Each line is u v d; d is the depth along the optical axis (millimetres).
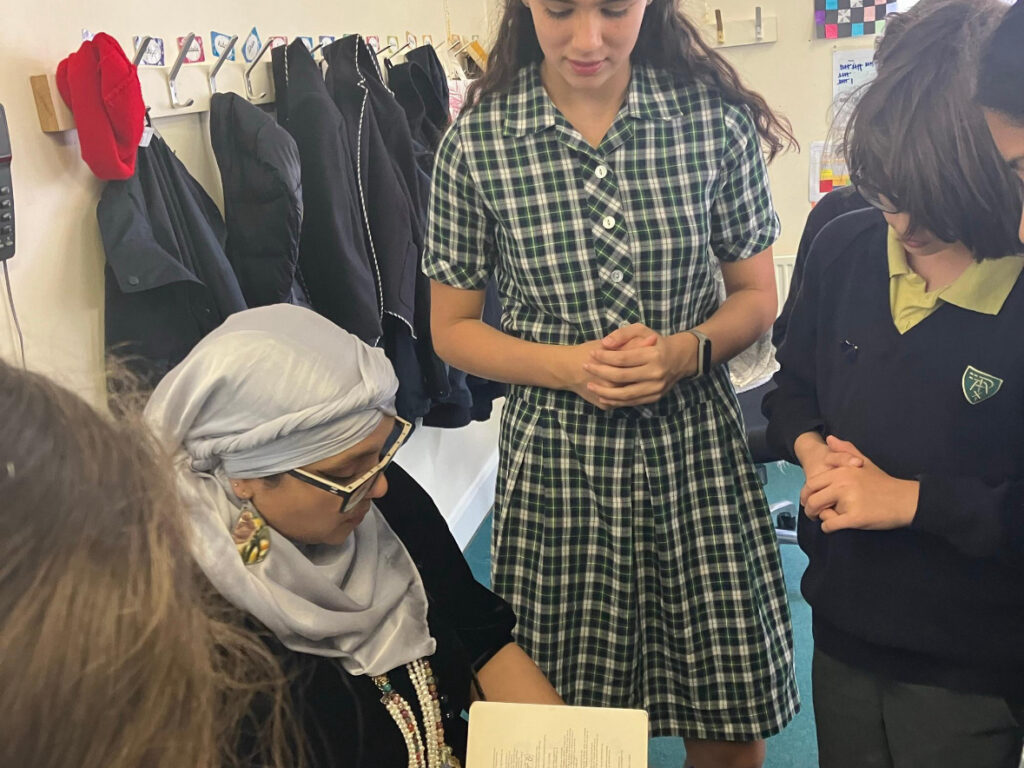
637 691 1506
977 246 972
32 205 1500
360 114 2117
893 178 975
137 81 1516
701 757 1625
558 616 1462
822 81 3463
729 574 1455
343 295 1993
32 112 1495
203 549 762
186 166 1873
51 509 381
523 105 1334
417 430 2836
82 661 367
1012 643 1059
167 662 392
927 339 1055
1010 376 995
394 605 1032
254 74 2070
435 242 1448
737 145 1367
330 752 918
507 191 1348
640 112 1313
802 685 2240
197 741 404
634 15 1230
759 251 1458
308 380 876
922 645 1088
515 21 1330
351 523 972
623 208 1330
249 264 1823
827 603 1180
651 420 1393
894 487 1049
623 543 1415
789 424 1271
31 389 416
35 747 362
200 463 887
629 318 1377
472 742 942
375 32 2746
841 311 1172
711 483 1443
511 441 1474
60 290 1566
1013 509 997
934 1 1033
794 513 3031
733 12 3453
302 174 1977
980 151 920
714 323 1398
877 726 1195
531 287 1389
